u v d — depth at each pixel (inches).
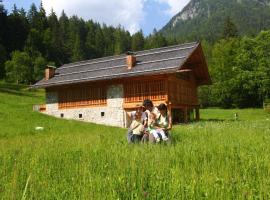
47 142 460.1
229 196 153.5
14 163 268.5
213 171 196.7
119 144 368.5
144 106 432.5
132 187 170.1
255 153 258.2
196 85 1807.3
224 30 4662.9
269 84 2736.2
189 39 7022.6
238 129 574.2
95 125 1336.1
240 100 3090.6
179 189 163.5
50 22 6082.7
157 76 1437.0
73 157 290.7
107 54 6555.1
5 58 4008.4
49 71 1761.8
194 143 335.0
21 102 2225.6
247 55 2871.6
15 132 1066.7
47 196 166.7
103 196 158.9
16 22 4889.3
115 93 1556.3
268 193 153.2
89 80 1560.0
